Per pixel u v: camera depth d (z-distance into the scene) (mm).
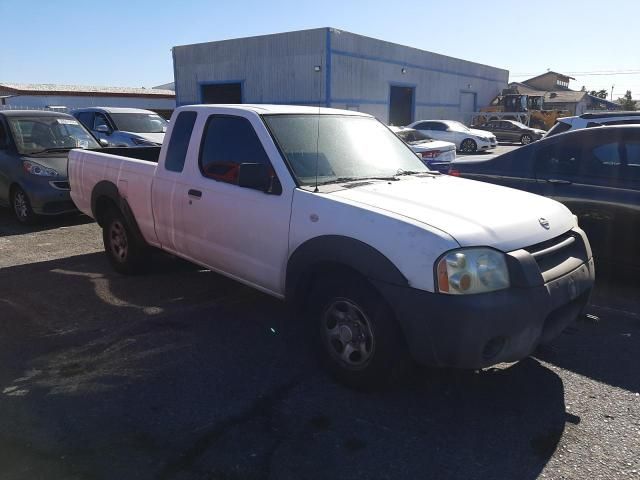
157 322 4582
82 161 6176
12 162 8328
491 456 2834
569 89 79562
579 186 5402
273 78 29250
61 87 40219
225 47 30953
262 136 4008
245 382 3594
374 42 30062
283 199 3734
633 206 5012
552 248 3311
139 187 5180
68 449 2875
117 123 13523
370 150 4453
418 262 2961
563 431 3055
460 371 3744
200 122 4562
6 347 4090
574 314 3457
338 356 3508
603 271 5355
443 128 25641
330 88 27359
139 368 3775
